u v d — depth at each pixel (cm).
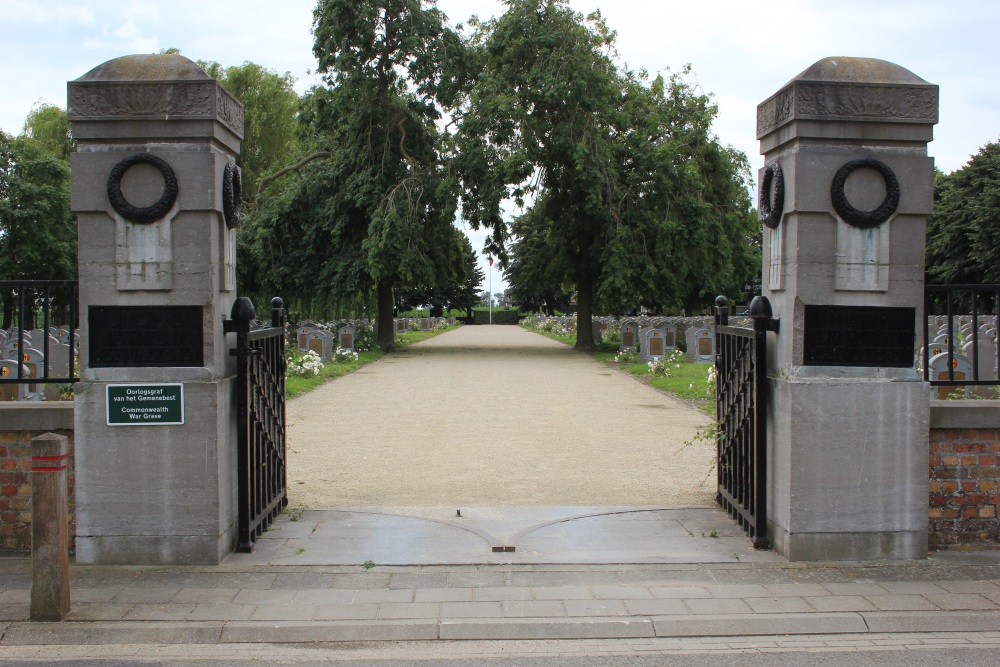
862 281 571
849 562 571
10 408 579
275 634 461
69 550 582
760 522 603
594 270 2916
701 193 2992
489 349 3300
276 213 2848
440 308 8894
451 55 2836
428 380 1969
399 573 548
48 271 3544
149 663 432
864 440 573
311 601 502
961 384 585
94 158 556
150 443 564
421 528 653
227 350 595
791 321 573
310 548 601
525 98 2689
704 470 904
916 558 578
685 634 467
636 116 2897
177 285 562
